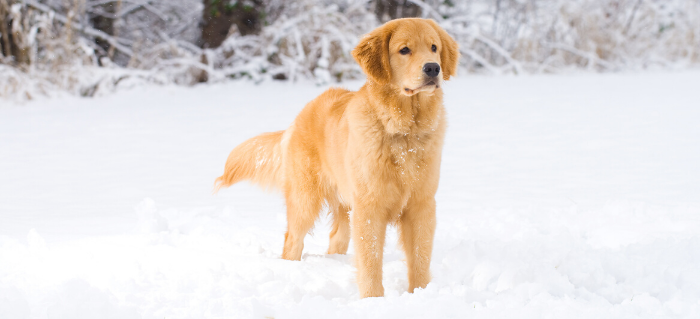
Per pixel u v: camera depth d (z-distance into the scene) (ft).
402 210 10.98
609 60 53.78
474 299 9.42
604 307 8.51
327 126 12.37
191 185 19.15
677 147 21.33
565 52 53.93
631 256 10.73
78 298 8.84
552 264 10.68
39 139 26.53
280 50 45.24
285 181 13.42
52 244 11.96
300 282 10.67
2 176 20.20
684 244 10.91
